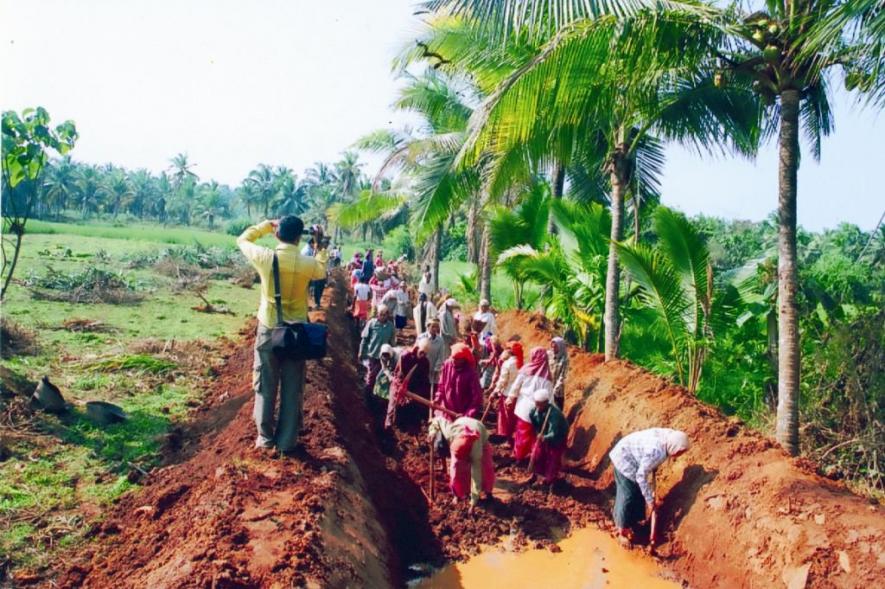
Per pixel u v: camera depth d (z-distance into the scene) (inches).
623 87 321.7
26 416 308.0
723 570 232.1
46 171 3368.6
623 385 370.3
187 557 181.0
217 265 1181.7
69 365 413.1
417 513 289.3
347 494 241.4
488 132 287.6
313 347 238.5
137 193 4212.6
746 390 406.3
